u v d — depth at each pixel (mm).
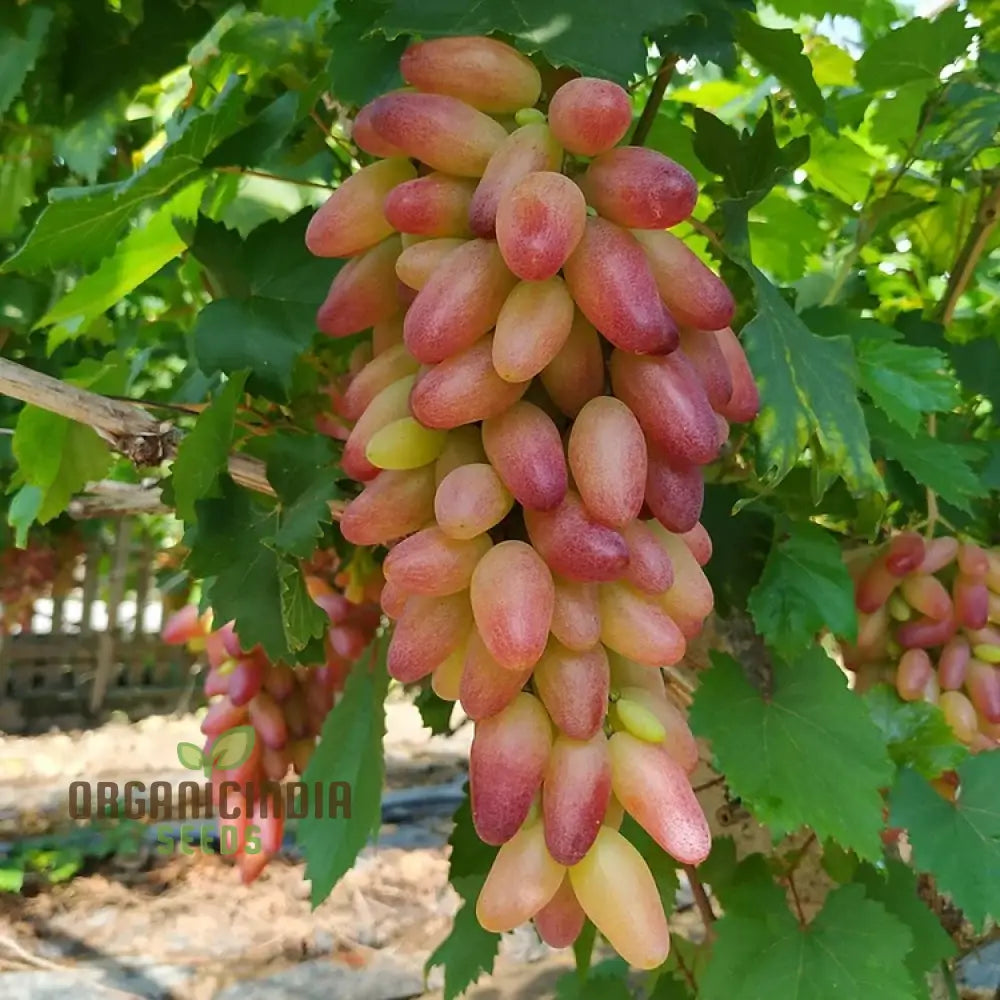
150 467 463
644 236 309
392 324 377
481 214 285
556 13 318
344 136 538
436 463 325
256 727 612
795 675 447
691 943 593
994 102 615
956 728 526
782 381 367
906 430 489
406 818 1511
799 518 509
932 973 584
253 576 476
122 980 1047
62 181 686
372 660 519
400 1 320
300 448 476
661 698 333
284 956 1110
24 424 589
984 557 531
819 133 739
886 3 783
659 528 332
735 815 576
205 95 574
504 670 294
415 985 1063
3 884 1213
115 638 1999
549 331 283
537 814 305
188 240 493
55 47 584
